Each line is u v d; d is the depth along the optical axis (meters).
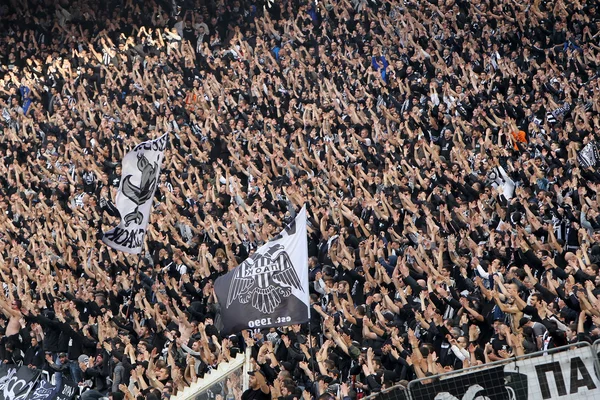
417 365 41.47
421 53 85.44
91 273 64.75
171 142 82.50
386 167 66.31
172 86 93.38
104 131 87.38
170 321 55.56
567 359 29.98
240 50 98.00
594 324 40.62
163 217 69.38
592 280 44.72
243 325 40.84
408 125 74.12
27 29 108.50
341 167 68.06
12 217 80.12
